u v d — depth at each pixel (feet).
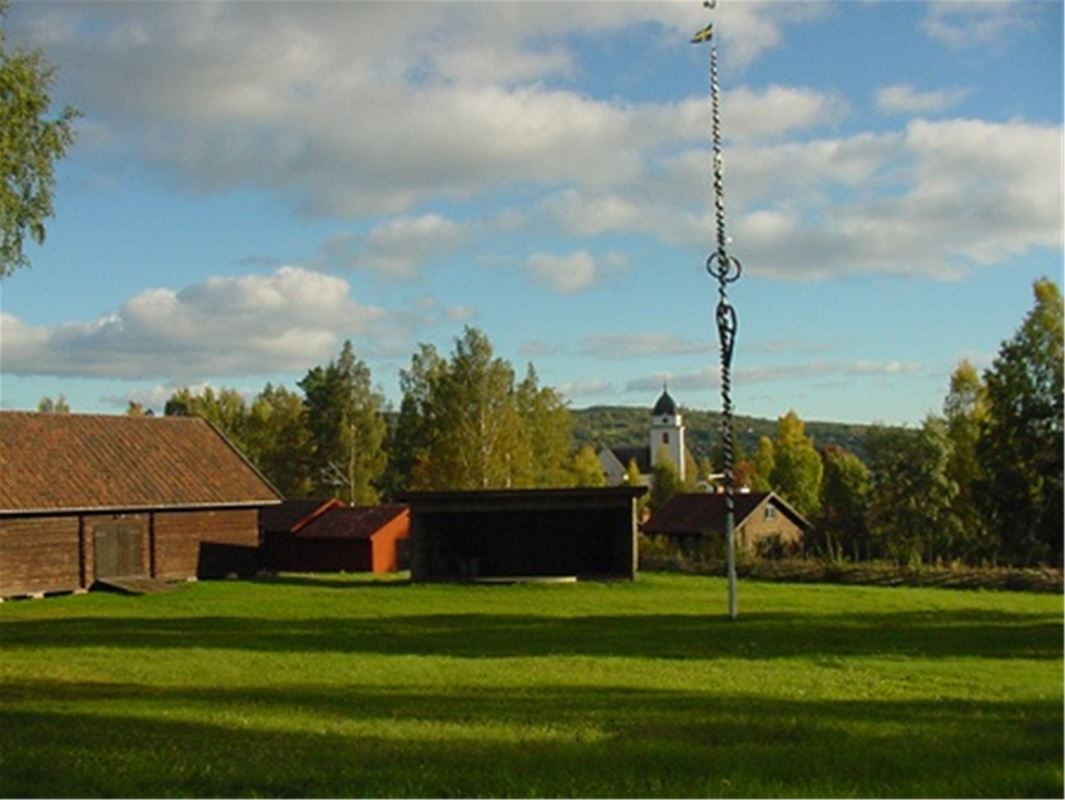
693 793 32.58
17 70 88.43
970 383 232.73
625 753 38.01
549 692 55.21
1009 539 194.90
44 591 140.46
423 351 273.54
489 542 158.10
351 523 191.31
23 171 89.92
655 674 62.34
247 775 35.24
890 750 38.17
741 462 338.34
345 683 59.98
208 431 178.29
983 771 34.40
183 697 54.65
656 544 199.41
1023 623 90.02
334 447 299.79
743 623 91.76
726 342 100.48
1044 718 45.65
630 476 370.53
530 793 32.73
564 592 125.29
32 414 159.63
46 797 33.42
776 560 148.15
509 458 235.61
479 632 88.02
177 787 34.14
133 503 150.41
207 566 161.17
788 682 58.80
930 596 115.75
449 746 40.06
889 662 67.67
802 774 34.78
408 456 310.86
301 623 97.25
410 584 140.36
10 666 69.21
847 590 123.65
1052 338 195.00
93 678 63.26
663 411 541.75
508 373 238.89
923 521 222.89
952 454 226.99
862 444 246.06
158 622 99.96
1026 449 194.80
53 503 141.59
